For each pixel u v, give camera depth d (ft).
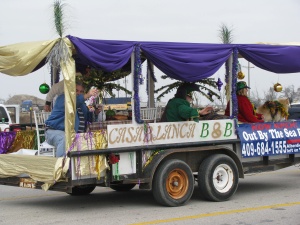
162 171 27.84
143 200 31.12
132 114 27.68
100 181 26.53
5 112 63.57
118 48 26.71
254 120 32.27
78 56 28.30
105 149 26.48
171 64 28.12
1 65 26.89
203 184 29.43
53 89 29.96
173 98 30.27
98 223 24.49
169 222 24.56
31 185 27.27
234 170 30.27
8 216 26.71
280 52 32.07
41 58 25.55
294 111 45.44
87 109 28.48
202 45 29.30
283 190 34.30
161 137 28.37
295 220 24.99
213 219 25.20
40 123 29.60
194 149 28.81
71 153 25.34
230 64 30.86
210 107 31.60
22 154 28.32
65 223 24.61
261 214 26.35
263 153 31.94
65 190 25.76
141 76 27.73
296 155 34.53
